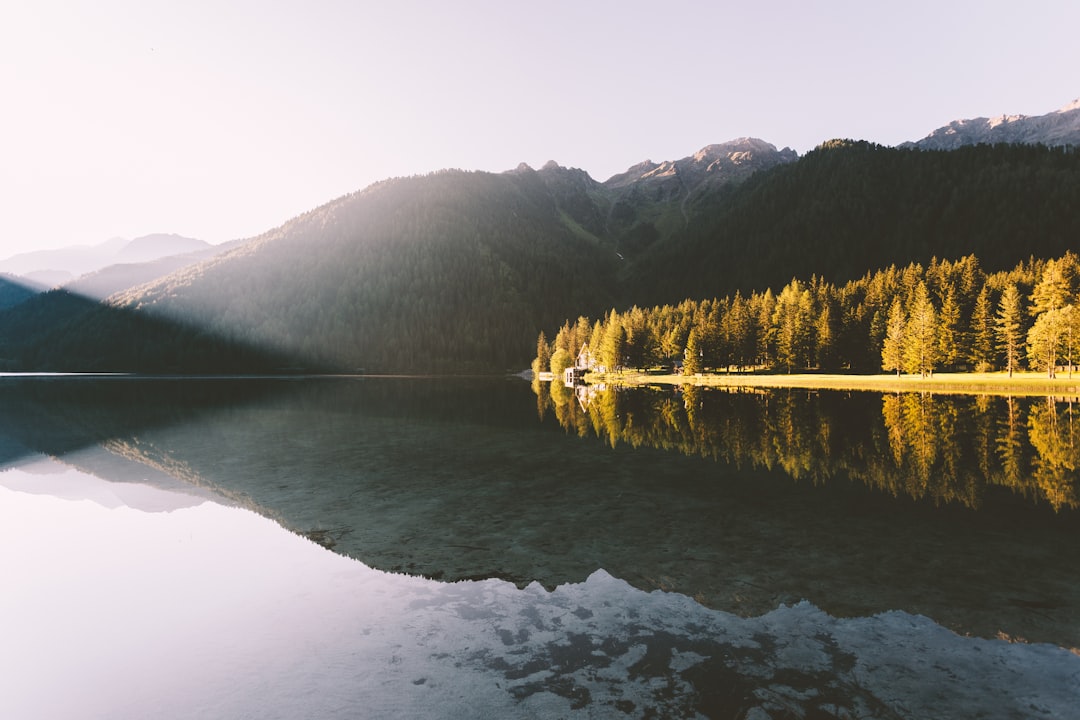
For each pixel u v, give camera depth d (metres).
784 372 98.25
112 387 90.44
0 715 6.07
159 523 13.84
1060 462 19.64
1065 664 6.80
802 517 13.61
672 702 6.00
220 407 49.78
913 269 99.25
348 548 11.74
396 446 25.61
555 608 8.62
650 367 124.62
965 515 13.59
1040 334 62.09
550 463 21.08
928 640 7.45
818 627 7.86
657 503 15.09
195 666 7.07
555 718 5.74
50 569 10.76
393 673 6.76
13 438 29.05
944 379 69.06
